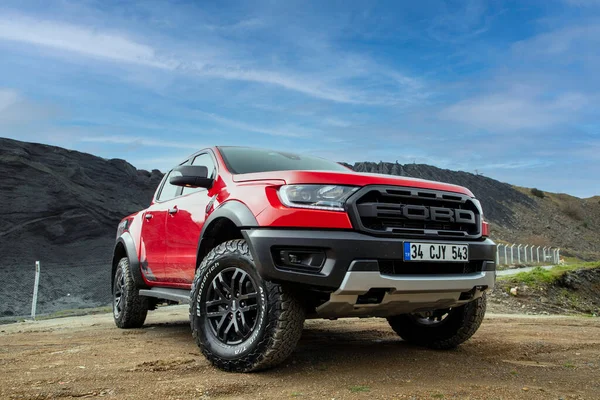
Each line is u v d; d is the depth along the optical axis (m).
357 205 3.02
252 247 3.02
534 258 38.47
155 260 4.91
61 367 3.22
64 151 43.19
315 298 3.14
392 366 3.27
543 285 14.41
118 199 40.91
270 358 2.95
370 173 3.29
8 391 2.57
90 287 25.89
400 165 89.81
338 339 4.62
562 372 3.22
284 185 3.13
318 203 3.00
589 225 111.50
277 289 2.96
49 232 33.19
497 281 14.36
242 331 3.16
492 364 3.45
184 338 4.72
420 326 4.23
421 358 3.60
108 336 4.99
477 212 3.59
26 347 4.27
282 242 2.94
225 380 2.79
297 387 2.66
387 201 3.14
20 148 39.62
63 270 27.91
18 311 21.58
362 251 2.91
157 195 5.55
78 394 2.51
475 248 3.41
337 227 2.95
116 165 45.34
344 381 2.80
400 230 3.10
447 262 3.23
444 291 3.20
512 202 110.44
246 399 2.43
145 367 3.18
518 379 2.96
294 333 2.97
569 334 5.23
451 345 4.04
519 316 8.16
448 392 2.56
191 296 3.41
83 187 39.78
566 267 18.09
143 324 5.95
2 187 34.81
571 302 13.89
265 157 4.39
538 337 4.95
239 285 3.16
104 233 35.75
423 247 3.11
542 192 127.56
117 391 2.56
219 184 3.88
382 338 4.73
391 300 3.06
